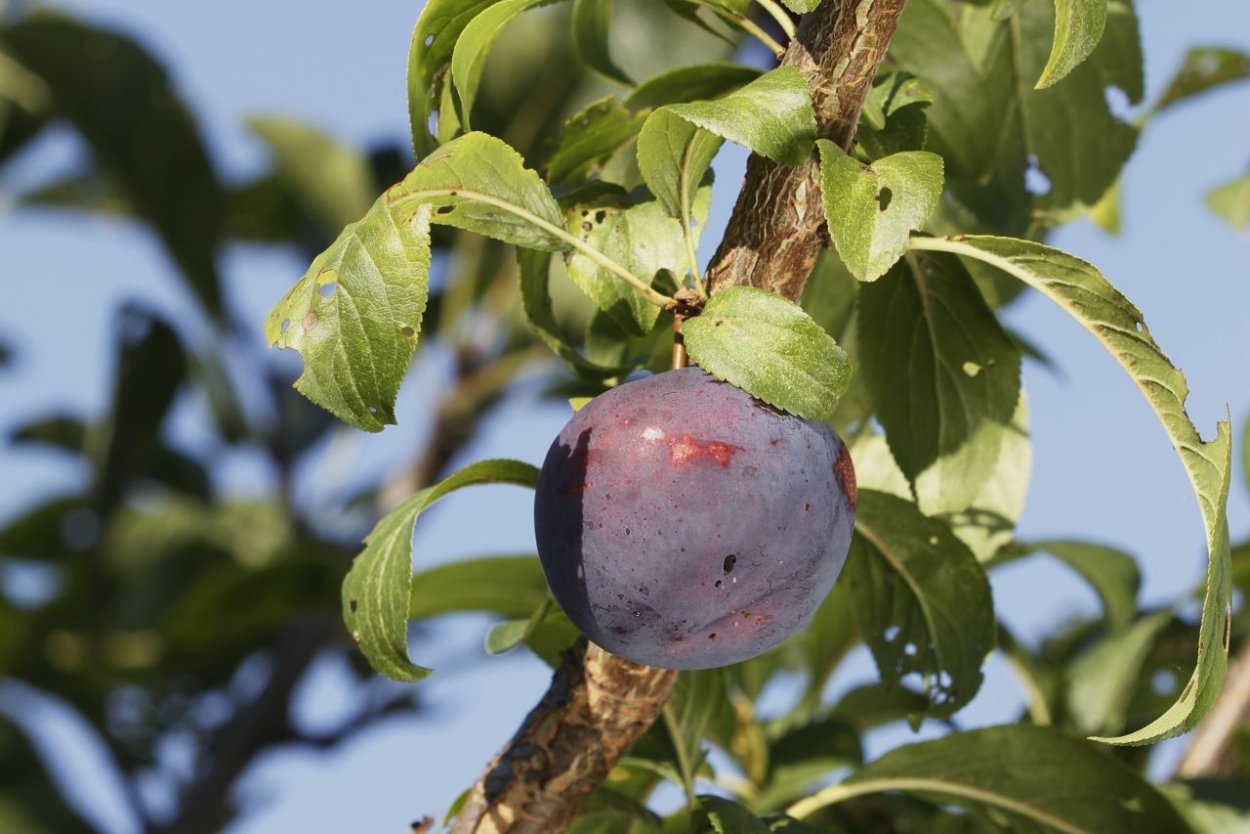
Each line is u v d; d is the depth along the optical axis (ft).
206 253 7.86
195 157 7.86
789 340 4.45
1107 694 5.04
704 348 4.45
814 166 4.50
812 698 5.13
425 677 4.49
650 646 4.48
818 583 4.49
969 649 4.74
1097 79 4.96
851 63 4.49
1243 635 5.21
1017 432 4.87
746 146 4.45
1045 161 4.98
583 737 4.56
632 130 4.74
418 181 4.46
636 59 7.55
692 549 4.45
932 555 4.72
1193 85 5.20
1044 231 5.09
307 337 4.44
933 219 5.06
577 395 4.71
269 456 7.80
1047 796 4.76
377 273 4.44
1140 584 5.05
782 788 4.94
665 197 4.54
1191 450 4.50
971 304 4.68
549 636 4.79
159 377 7.68
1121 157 4.97
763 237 4.51
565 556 4.48
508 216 4.48
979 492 4.75
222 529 7.91
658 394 4.48
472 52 4.58
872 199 4.45
